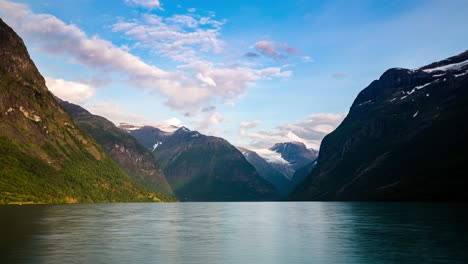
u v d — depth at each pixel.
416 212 170.12
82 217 144.75
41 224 110.44
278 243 76.12
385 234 88.62
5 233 87.88
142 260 58.06
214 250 67.69
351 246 71.88
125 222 125.81
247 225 118.31
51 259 57.59
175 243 75.62
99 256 60.62
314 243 76.19
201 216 168.75
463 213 156.50
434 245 71.00
